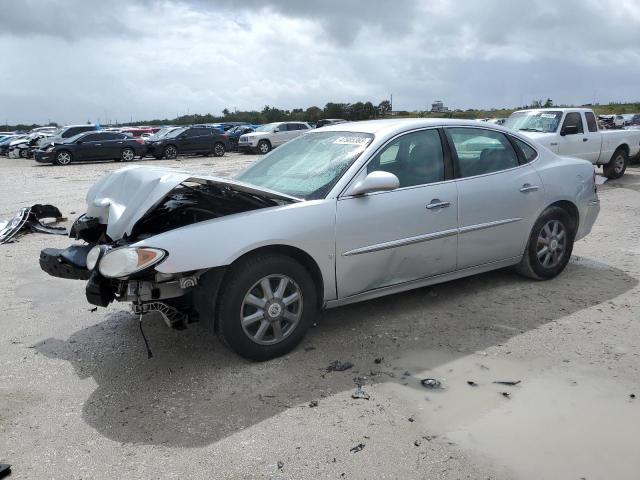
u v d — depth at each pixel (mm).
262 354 3801
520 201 4977
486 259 4883
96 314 4906
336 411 3211
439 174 4559
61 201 12461
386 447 2869
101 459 2842
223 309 3625
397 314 4629
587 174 5598
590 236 7438
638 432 2951
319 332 4309
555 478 2615
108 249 3498
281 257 3754
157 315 4785
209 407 3297
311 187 4164
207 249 3480
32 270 6422
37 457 2873
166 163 25094
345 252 4008
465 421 3088
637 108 74750
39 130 45781
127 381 3652
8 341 4367
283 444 2916
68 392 3533
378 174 3965
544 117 12508
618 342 4027
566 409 3180
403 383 3518
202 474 2699
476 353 3906
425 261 4453
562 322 4398
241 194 4215
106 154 26031
